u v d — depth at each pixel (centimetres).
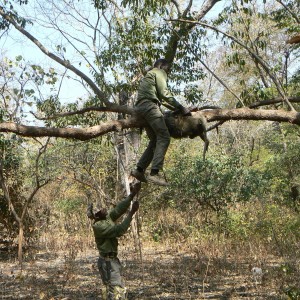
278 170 2114
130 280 1162
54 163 1909
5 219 1775
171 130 720
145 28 1222
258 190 1848
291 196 2111
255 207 1984
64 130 689
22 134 681
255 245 1510
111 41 1318
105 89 1341
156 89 716
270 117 743
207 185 1784
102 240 874
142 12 1191
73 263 1349
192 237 1812
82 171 2130
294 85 1312
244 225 1769
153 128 708
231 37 821
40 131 682
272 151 2572
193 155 2136
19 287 1136
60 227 2225
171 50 1145
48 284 1141
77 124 1384
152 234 2005
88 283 1163
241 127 2697
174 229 1972
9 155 1742
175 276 1180
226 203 1864
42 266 1436
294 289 714
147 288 1070
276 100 864
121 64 1315
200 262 1265
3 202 1741
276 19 1416
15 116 1356
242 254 1430
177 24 1133
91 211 883
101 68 1332
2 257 1650
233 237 1727
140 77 1341
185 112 711
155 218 2103
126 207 878
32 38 1070
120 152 2033
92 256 1644
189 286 1082
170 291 1045
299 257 1244
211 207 1855
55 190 2320
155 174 699
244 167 1888
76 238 1981
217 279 1144
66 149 1938
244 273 1180
